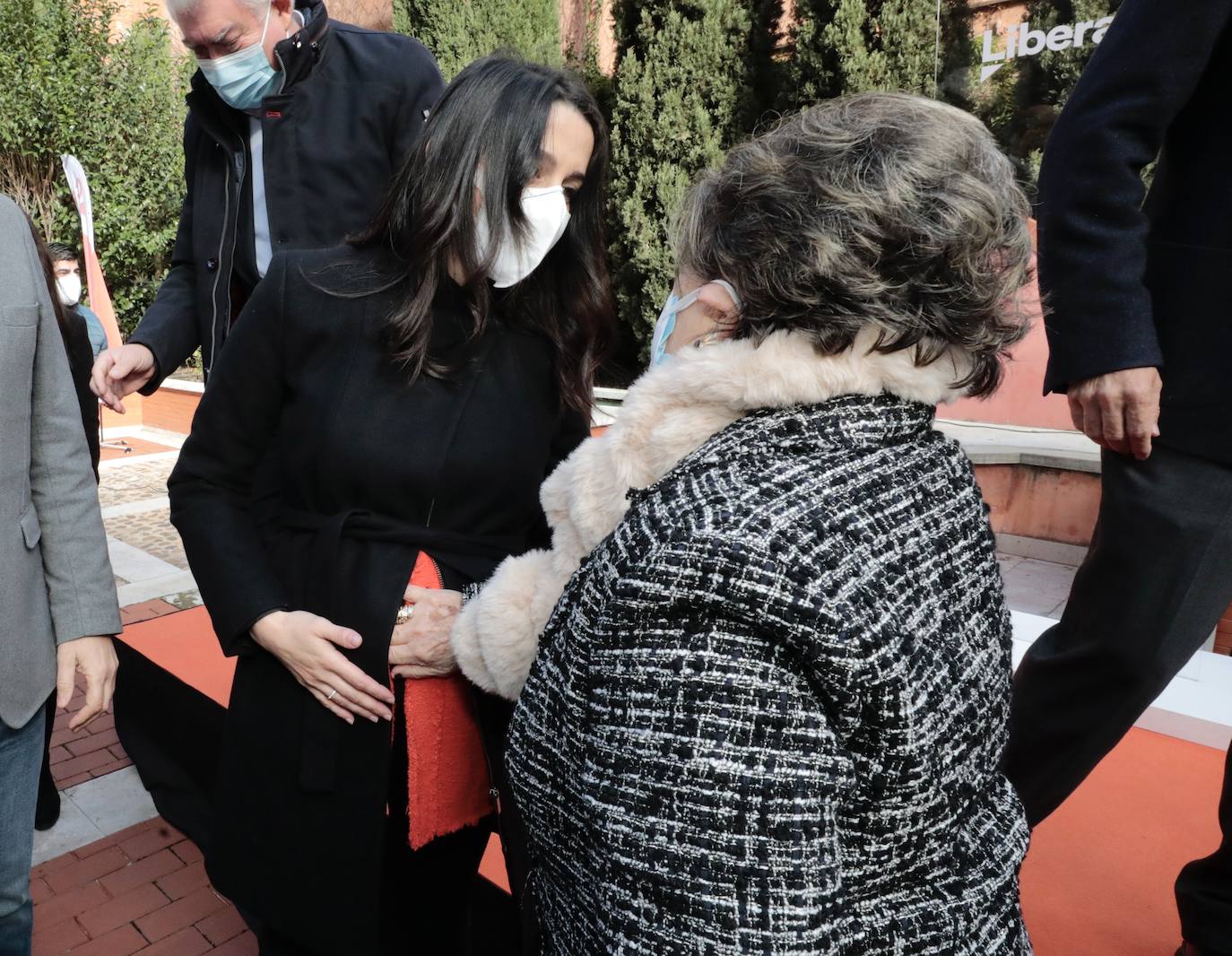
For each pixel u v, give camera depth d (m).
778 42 7.70
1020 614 3.20
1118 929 1.68
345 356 1.21
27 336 1.26
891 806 0.67
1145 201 1.47
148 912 2.15
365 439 1.20
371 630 1.17
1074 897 1.77
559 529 0.97
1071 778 1.54
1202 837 1.93
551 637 0.80
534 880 0.96
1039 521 4.31
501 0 9.65
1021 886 1.80
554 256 1.33
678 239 0.83
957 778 0.71
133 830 2.46
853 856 0.68
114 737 2.94
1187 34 1.23
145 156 10.51
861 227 0.66
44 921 2.12
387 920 1.41
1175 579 1.37
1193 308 1.33
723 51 7.85
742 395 0.71
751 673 0.61
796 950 0.58
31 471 1.35
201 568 1.24
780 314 0.70
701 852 0.59
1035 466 4.26
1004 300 0.72
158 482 7.14
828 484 0.68
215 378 1.25
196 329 2.07
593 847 0.66
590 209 1.32
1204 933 1.44
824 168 0.69
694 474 0.70
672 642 0.63
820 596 0.61
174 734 2.48
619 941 0.62
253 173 1.96
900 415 0.73
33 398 1.34
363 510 1.22
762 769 0.60
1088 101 1.34
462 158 1.13
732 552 0.62
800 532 0.63
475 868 1.49
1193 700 2.34
